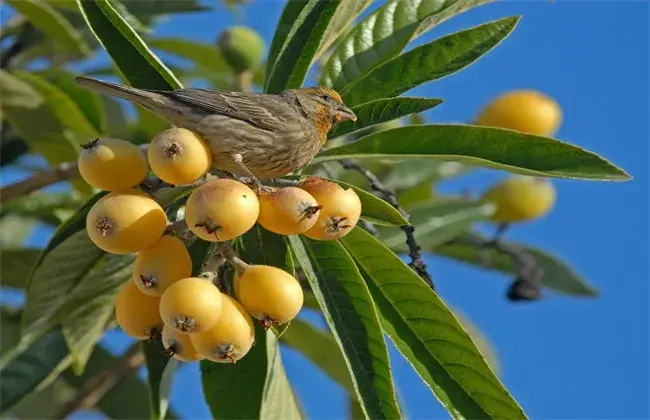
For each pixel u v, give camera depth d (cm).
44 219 1231
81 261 934
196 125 968
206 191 762
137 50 920
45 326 978
